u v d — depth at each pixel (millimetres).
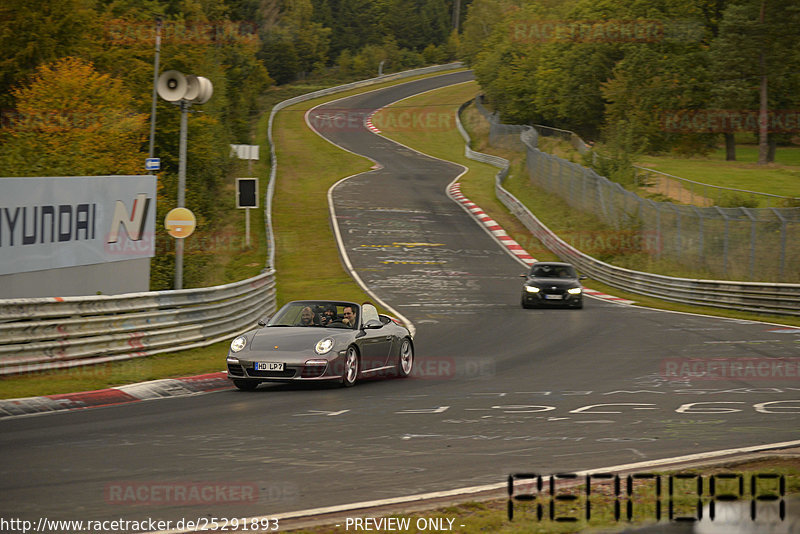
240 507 9828
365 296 50406
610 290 56281
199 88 30344
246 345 20672
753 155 132000
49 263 26094
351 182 102062
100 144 52062
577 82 135875
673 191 81375
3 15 73875
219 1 133750
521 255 68312
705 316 41719
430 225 79312
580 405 18047
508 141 127000
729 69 110438
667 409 17469
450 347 30375
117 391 19781
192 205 62594
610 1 135625
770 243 52188
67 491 10523
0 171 38844
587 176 76875
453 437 14359
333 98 185125
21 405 17500
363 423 15781
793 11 104562
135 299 26000
